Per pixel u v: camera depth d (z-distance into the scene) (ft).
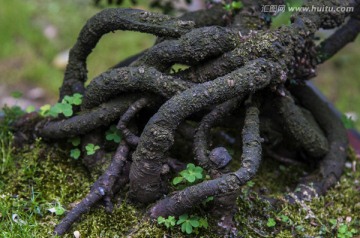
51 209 2.35
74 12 5.35
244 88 2.21
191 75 2.33
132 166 2.29
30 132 2.60
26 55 4.94
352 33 2.56
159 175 2.29
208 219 2.32
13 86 4.71
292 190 2.58
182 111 2.21
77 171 2.49
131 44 5.09
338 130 2.64
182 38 2.27
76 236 2.28
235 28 2.43
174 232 2.29
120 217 2.34
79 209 2.31
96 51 4.99
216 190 2.18
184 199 2.23
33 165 2.49
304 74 2.48
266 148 2.64
